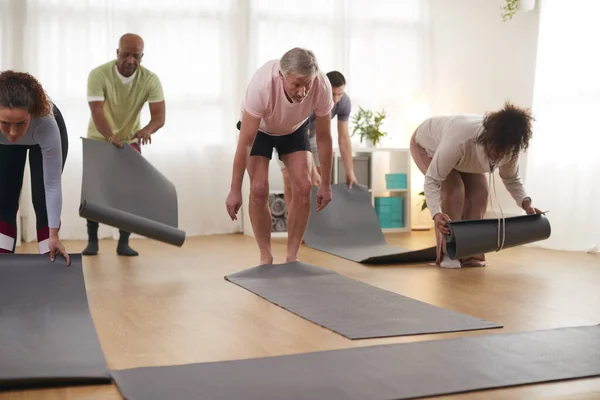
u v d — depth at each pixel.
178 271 4.26
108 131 4.74
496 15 6.32
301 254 4.96
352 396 1.91
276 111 3.68
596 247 5.13
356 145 6.92
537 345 2.42
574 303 3.24
